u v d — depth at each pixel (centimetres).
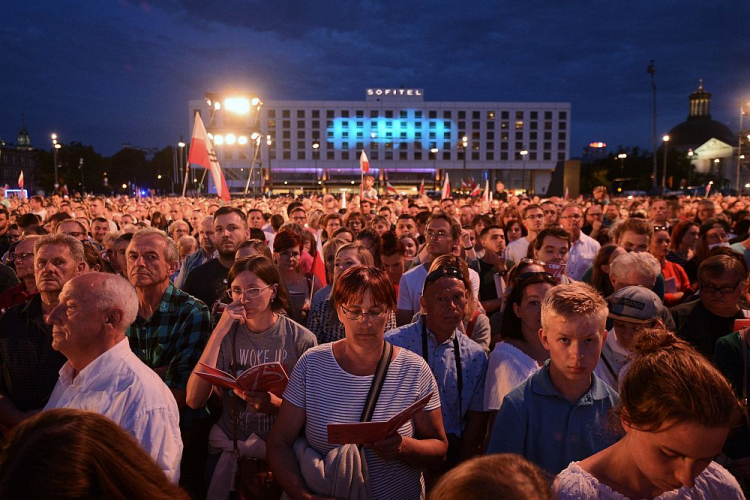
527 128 11825
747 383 279
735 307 367
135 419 221
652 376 142
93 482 119
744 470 254
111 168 12762
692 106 15975
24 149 13138
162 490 132
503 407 232
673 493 153
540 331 235
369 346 253
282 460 249
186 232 822
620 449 161
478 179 11894
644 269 396
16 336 311
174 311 343
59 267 320
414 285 473
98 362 231
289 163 11538
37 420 126
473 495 107
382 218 905
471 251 670
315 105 11569
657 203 952
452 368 309
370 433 217
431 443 253
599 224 960
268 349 326
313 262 635
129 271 334
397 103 11719
